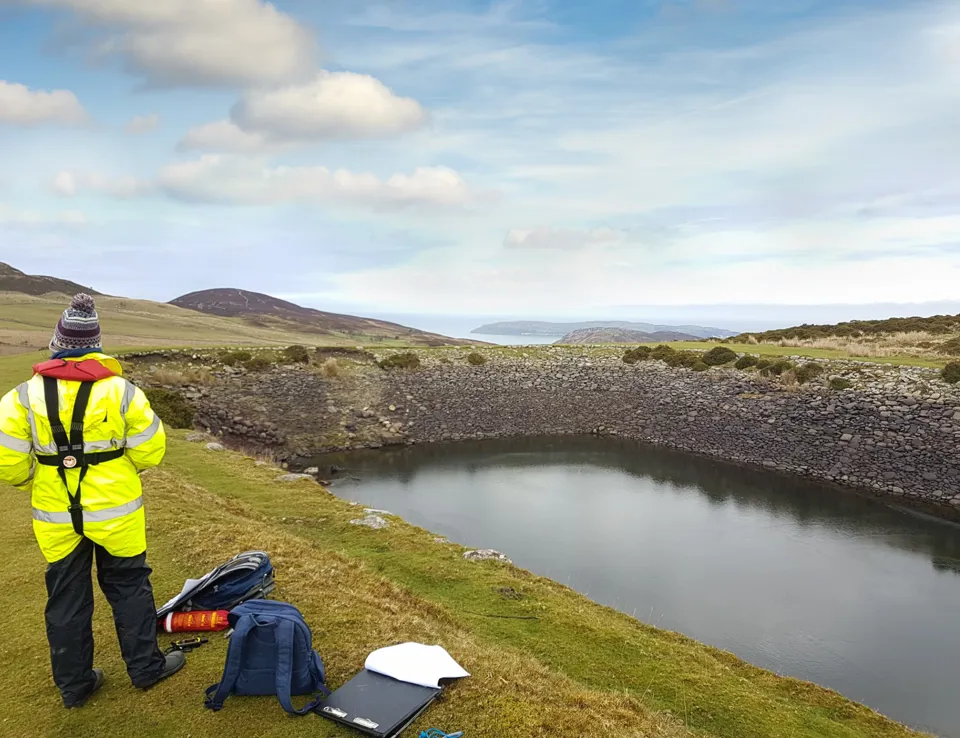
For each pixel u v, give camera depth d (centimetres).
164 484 1499
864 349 4644
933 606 1992
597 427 4794
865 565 2309
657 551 2417
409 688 612
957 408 3117
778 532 2653
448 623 1028
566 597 1495
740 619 1884
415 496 3114
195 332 11012
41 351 4278
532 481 3456
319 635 728
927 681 1587
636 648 1209
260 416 4147
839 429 3566
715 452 4103
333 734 539
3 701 573
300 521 1758
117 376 516
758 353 4688
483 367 5247
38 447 484
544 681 757
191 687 597
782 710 1066
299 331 16138
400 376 4947
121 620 569
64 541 511
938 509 2956
